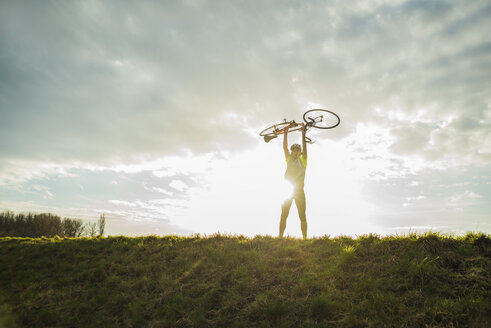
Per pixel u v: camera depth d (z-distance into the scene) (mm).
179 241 8953
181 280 6496
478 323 3959
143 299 5973
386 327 4137
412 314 4340
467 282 4883
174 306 5508
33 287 6812
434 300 4586
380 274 5512
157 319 5309
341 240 7418
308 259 6520
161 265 7336
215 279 6293
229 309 5266
